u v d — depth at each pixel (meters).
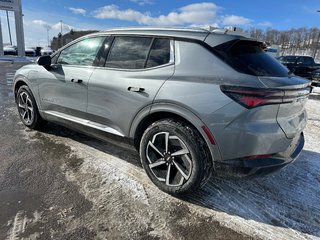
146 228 2.28
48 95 3.86
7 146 3.70
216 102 2.33
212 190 2.90
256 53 2.67
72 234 2.16
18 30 22.55
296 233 2.31
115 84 2.97
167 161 2.69
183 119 2.58
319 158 3.88
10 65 16.83
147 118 2.81
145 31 2.97
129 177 3.03
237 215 2.51
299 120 2.70
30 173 3.02
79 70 3.42
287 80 2.47
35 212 2.38
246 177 2.45
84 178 2.97
